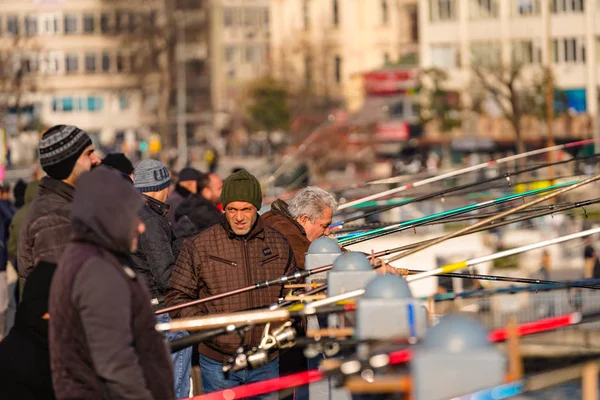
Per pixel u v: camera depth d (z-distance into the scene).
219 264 24.75
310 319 22.34
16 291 42.75
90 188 17.09
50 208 19.66
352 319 18.97
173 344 19.48
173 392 17.56
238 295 24.75
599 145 100.12
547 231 83.12
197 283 24.89
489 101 186.75
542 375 15.33
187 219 36.59
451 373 13.34
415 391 13.43
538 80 175.38
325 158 187.50
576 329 19.02
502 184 48.84
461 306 23.66
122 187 17.11
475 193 47.12
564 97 180.00
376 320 16.28
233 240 24.92
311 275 23.36
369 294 16.69
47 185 19.95
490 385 13.30
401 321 16.23
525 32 194.50
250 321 19.53
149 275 26.59
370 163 194.38
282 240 25.31
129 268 17.33
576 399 15.34
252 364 21.22
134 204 17.14
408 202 35.28
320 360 23.27
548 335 19.50
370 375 16.08
